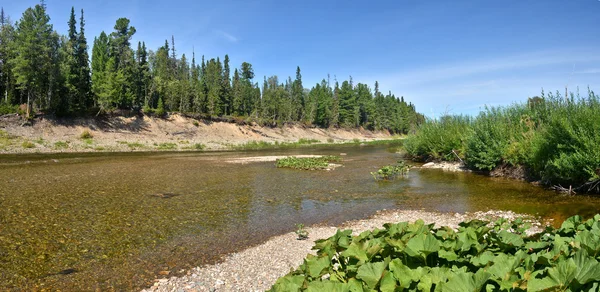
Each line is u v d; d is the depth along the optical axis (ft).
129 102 200.03
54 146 138.92
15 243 31.14
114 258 28.12
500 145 72.18
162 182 67.10
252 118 273.13
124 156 127.13
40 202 47.65
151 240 32.76
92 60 226.58
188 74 366.84
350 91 373.81
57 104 159.74
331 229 36.76
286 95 365.20
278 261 27.20
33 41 151.84
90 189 58.34
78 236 33.53
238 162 109.19
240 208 46.32
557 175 54.90
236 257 28.30
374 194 56.24
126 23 229.66
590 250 10.30
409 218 40.68
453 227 35.81
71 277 24.43
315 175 79.56
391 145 239.09
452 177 74.64
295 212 44.37
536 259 11.18
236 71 309.01
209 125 227.61
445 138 100.58
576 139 51.44
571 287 8.08
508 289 9.00
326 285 9.48
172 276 24.66
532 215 39.73
